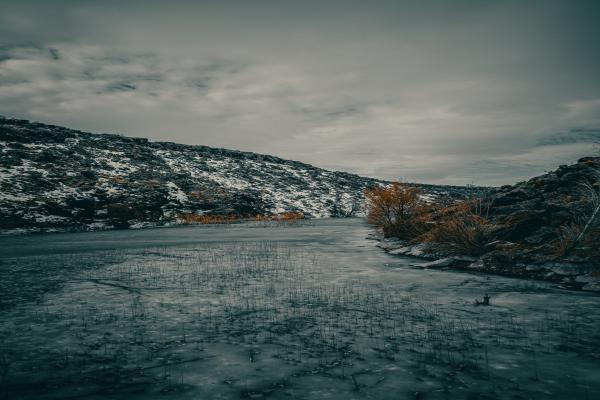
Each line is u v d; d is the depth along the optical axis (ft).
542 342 19.80
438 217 66.95
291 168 436.76
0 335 21.76
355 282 36.68
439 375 16.15
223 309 27.14
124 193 191.62
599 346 19.06
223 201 230.07
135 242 88.38
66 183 184.24
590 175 60.70
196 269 45.68
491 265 43.19
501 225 51.26
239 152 459.73
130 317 25.23
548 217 52.13
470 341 20.13
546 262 40.19
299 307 27.53
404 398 14.17
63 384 15.64
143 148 352.90
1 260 55.77
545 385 15.02
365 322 23.77
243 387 15.29
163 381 15.89
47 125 321.32
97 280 38.65
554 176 69.56
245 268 46.29
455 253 50.60
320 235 106.63
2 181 163.53
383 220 80.69
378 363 17.51
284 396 14.48
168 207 195.83
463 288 33.40
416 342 20.15
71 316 25.54
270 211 248.11
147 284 36.45
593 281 33.45
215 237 103.65
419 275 40.19
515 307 26.76
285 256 58.03
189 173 297.33
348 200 336.49
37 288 34.78
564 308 26.27
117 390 15.08
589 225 41.75
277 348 19.57
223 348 19.62
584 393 14.32
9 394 14.75
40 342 20.63
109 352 19.16
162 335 21.66
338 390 14.93
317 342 20.35
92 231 136.87
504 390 14.70
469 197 69.10
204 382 15.75
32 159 216.54
